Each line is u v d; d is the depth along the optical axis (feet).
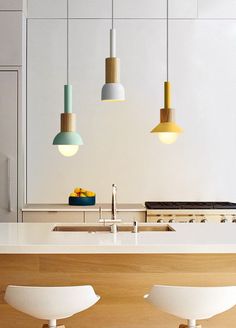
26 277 10.89
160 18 18.86
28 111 18.81
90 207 17.30
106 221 11.80
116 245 10.02
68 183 18.88
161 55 18.86
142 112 18.86
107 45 18.85
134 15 18.83
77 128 18.84
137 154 18.89
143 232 11.65
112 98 11.53
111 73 11.63
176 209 16.87
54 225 12.92
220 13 18.86
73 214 17.11
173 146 18.89
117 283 10.93
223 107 18.89
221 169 18.90
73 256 10.89
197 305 8.89
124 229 12.95
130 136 18.86
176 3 18.83
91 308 10.94
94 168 18.86
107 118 18.86
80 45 18.83
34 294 8.90
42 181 18.83
